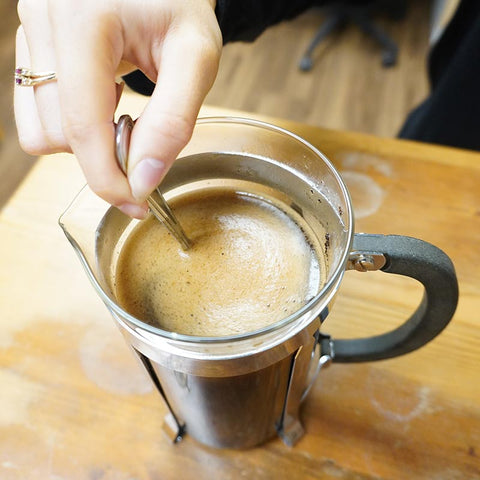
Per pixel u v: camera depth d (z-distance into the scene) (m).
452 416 0.34
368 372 0.35
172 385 0.29
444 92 0.52
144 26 0.26
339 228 0.26
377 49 1.03
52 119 0.27
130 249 0.29
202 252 0.28
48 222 0.41
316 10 1.08
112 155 0.24
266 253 0.28
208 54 0.25
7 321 0.37
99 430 0.34
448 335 0.36
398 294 0.37
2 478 0.33
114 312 0.24
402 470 0.33
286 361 0.27
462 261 0.38
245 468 0.33
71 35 0.25
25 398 0.35
